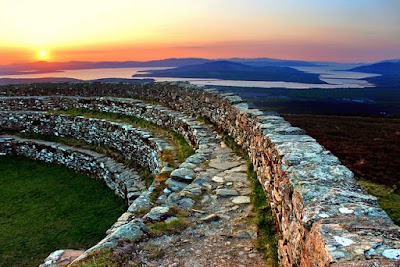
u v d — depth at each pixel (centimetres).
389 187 1083
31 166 1677
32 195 1324
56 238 981
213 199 690
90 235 999
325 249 251
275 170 549
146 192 819
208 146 1055
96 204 1238
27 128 1958
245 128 920
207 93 1345
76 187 1413
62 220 1103
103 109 1941
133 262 474
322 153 496
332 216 306
